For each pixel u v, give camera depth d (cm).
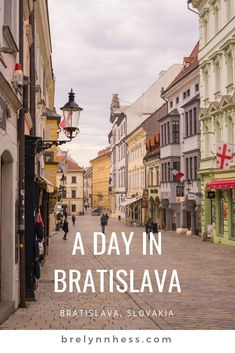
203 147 3747
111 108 10212
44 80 3144
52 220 4562
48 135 3525
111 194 10406
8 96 971
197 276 1827
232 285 1602
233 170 3172
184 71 4872
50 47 3106
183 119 4681
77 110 1334
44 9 2223
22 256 1189
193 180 4191
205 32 3772
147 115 7988
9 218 1088
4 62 904
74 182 12712
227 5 3262
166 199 5097
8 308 1034
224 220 3394
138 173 7019
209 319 1077
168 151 4906
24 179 1245
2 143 934
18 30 1167
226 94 3309
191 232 4359
